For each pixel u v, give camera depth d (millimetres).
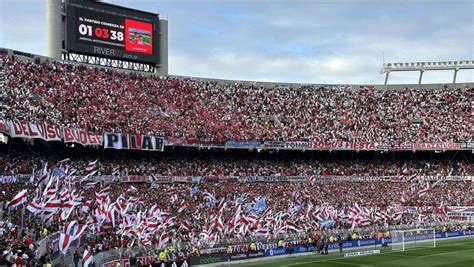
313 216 76875
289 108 106375
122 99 86812
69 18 85938
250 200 82812
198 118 93438
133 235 55312
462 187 102500
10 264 38281
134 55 93688
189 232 63875
